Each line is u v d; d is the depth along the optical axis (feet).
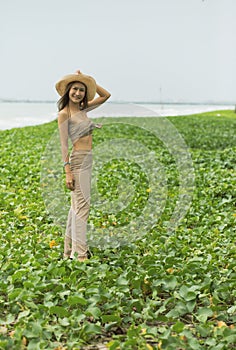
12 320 15.87
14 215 28.37
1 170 42.14
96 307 16.15
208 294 17.74
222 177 39.40
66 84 21.06
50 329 15.10
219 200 32.81
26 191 34.27
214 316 16.58
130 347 14.21
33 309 16.49
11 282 18.30
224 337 14.73
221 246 23.67
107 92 22.26
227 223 27.09
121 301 17.10
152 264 20.31
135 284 18.02
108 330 15.83
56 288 17.63
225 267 21.16
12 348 14.33
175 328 15.10
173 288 17.93
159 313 16.85
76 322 15.56
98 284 18.02
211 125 88.74
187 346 14.25
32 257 20.68
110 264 20.61
